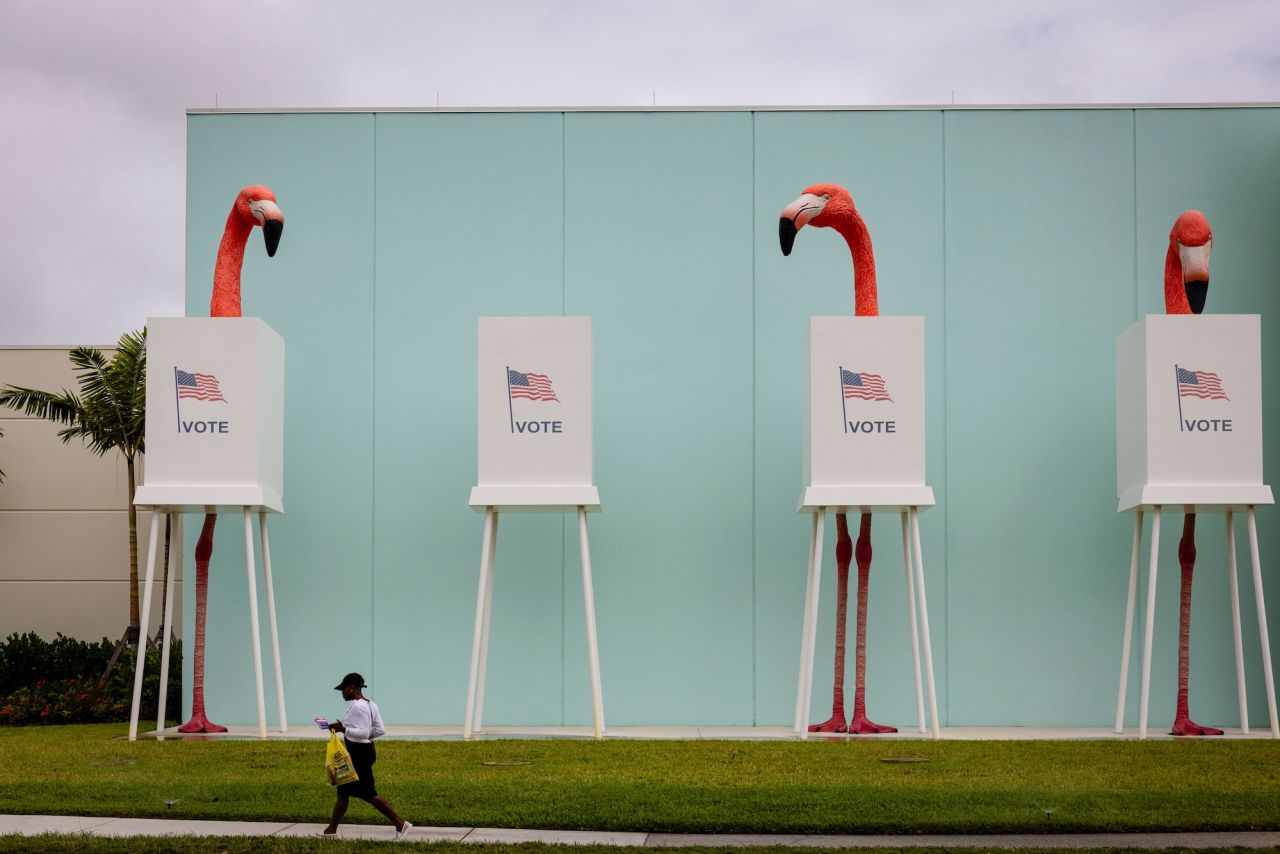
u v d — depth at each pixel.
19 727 18.44
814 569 16.05
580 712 17.77
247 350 15.95
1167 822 10.80
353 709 10.56
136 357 22.91
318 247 18.31
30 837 10.36
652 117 18.42
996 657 17.77
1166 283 16.61
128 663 21.20
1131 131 18.33
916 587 17.80
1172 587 17.80
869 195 18.31
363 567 17.97
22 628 24.72
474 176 18.39
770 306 18.17
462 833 10.68
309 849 9.95
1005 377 18.08
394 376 18.17
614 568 17.91
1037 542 17.89
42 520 24.91
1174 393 15.66
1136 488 15.93
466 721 15.88
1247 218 18.20
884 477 15.66
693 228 18.30
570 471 15.91
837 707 16.36
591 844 10.18
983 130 18.34
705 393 18.09
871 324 15.81
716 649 17.80
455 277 18.28
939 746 14.94
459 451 18.12
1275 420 17.97
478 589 16.53
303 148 18.42
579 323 16.02
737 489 17.98
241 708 17.80
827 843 10.33
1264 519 17.84
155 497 15.71
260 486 15.93
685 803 11.54
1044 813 11.01
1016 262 18.20
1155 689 17.69
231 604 17.92
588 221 18.33
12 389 23.11
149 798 11.87
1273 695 15.83
